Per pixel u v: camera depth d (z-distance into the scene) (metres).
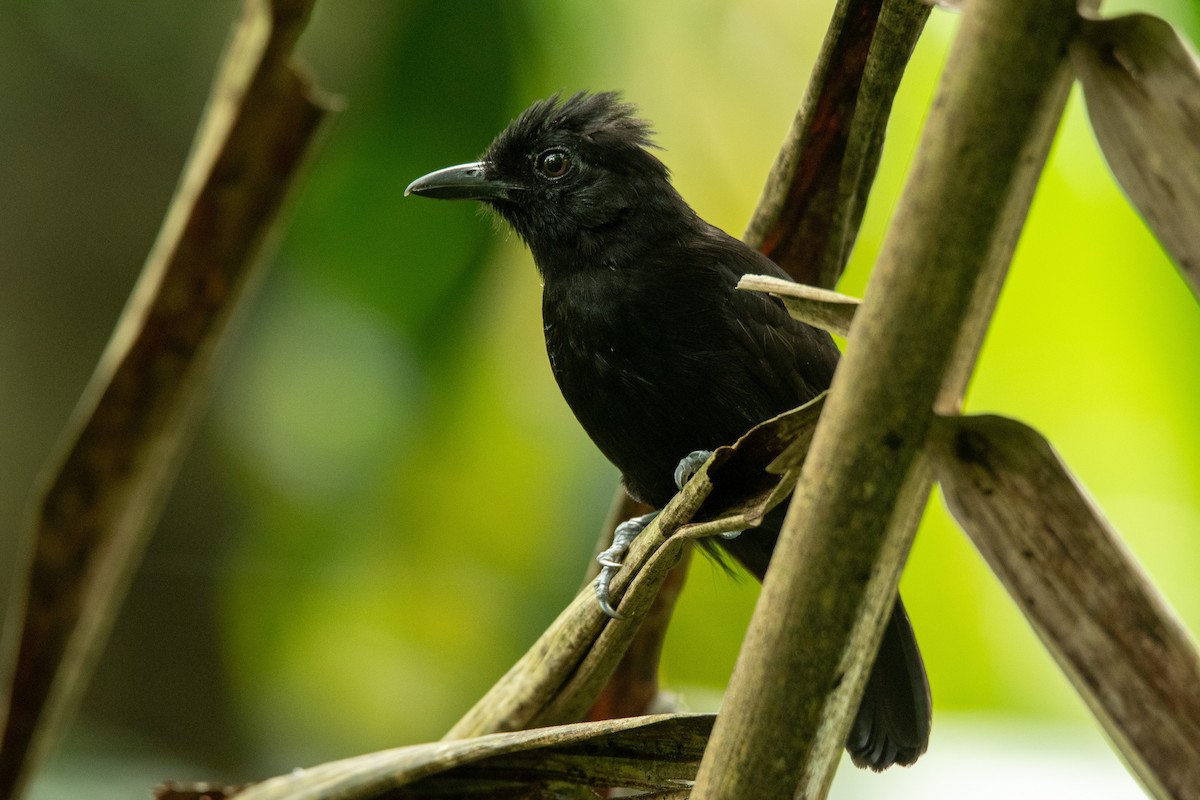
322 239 10.07
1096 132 3.51
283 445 11.32
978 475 3.62
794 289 4.10
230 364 11.67
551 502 11.34
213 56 13.83
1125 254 9.23
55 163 13.57
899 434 3.65
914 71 9.98
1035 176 3.59
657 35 10.09
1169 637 3.48
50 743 5.94
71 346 13.54
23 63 13.49
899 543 3.74
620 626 5.30
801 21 10.30
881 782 7.54
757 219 7.02
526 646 11.56
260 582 12.20
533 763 4.68
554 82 9.75
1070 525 3.57
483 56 9.58
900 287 3.60
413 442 10.93
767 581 3.79
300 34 6.03
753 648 3.79
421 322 10.34
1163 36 3.47
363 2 12.38
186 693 13.29
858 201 6.85
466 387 10.56
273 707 12.55
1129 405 9.56
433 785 4.65
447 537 11.50
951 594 10.65
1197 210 3.43
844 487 3.67
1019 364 10.03
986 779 7.00
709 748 3.86
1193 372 8.50
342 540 11.58
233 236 6.11
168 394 6.10
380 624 12.06
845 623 3.72
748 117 10.37
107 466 6.04
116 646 13.28
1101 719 3.55
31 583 5.96
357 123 9.82
